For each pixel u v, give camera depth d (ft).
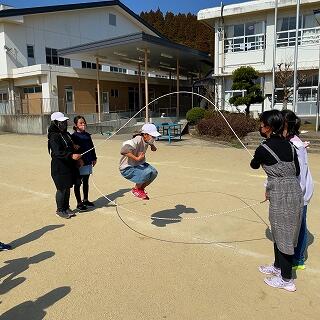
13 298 10.19
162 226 16.02
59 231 15.49
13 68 80.43
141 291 10.46
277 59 60.13
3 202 20.27
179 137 53.26
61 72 76.54
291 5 56.24
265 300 9.92
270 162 10.16
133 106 95.25
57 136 16.57
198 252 13.17
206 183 24.44
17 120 73.92
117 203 19.85
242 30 63.21
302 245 11.41
